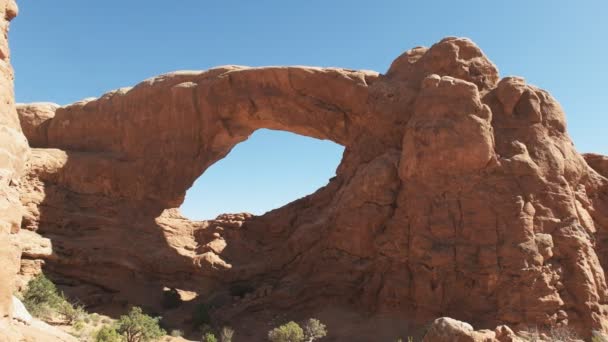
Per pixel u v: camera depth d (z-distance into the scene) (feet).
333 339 72.33
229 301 88.22
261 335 76.79
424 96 83.71
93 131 108.47
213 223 108.27
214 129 104.37
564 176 77.92
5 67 26.61
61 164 97.81
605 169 86.17
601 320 65.98
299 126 103.14
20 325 26.76
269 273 95.25
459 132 78.02
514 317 65.98
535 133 79.51
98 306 84.17
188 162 104.47
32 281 72.95
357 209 84.23
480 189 75.56
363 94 95.96
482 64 89.20
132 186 102.06
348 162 98.58
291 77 99.71
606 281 72.69
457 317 69.87
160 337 65.98
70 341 30.81
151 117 105.91
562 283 68.90
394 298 75.25
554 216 73.41
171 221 105.19
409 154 81.25
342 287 82.48
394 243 78.84
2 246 22.86
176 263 95.81
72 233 92.63
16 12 28.14
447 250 73.36
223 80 102.42
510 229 71.72
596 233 77.15
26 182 91.71
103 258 89.66
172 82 106.83
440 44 92.38
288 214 106.73
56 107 117.39
